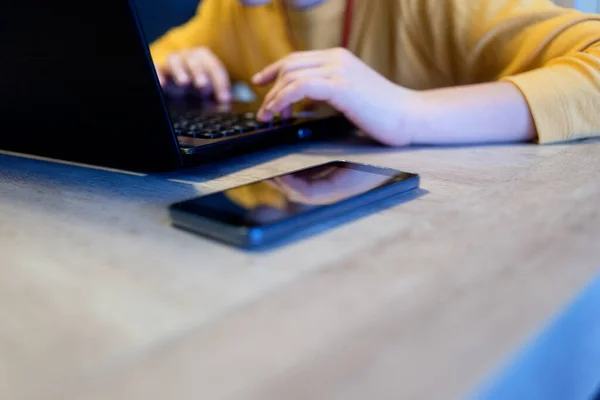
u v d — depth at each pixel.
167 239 0.29
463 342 0.18
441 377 0.16
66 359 0.18
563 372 0.20
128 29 0.31
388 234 0.28
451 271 0.23
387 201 0.34
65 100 0.39
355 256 0.25
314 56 0.58
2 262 0.26
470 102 0.53
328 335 0.19
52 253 0.27
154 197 0.37
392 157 0.48
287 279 0.23
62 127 0.42
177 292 0.22
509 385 0.17
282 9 0.94
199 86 0.86
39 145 0.46
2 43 0.37
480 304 0.20
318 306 0.21
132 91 0.35
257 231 0.27
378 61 0.83
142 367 0.17
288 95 0.54
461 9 0.71
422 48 0.78
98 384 0.17
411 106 0.53
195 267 0.25
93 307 0.22
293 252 0.26
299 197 0.32
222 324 0.20
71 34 0.34
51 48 0.35
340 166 0.40
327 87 0.53
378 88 0.54
